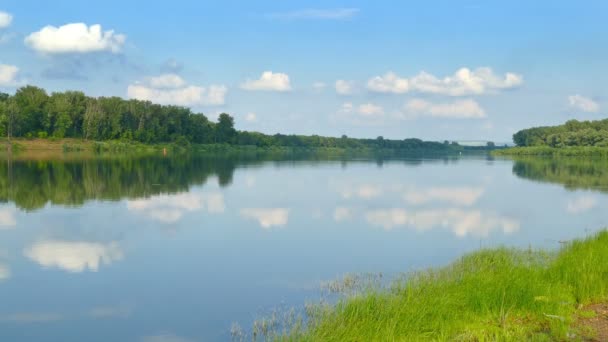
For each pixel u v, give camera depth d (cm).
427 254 2097
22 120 10875
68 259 1922
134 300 1456
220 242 2283
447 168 9088
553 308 1159
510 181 6203
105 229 2522
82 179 4897
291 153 16362
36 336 1209
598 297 1262
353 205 3672
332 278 1688
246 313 1336
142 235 2403
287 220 2948
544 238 2502
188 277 1700
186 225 2698
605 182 6078
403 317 1072
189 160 9431
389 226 2798
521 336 1011
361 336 1002
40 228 2505
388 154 18938
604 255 1570
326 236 2470
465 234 2591
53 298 1473
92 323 1288
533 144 17225
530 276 1344
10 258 1920
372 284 1551
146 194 3991
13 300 1456
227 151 15400
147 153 11550
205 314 1337
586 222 3052
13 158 8094
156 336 1203
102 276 1705
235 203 3638
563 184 5797
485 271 1484
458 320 1104
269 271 1791
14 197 3622
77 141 11500
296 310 1345
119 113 12294
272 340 1112
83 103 12112
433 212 3400
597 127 15438
